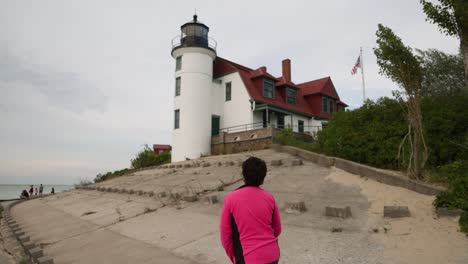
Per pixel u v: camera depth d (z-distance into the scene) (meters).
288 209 8.16
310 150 16.34
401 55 9.09
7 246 8.70
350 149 12.30
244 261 2.97
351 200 8.42
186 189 12.48
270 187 10.85
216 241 6.68
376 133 11.84
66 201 17.33
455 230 5.82
